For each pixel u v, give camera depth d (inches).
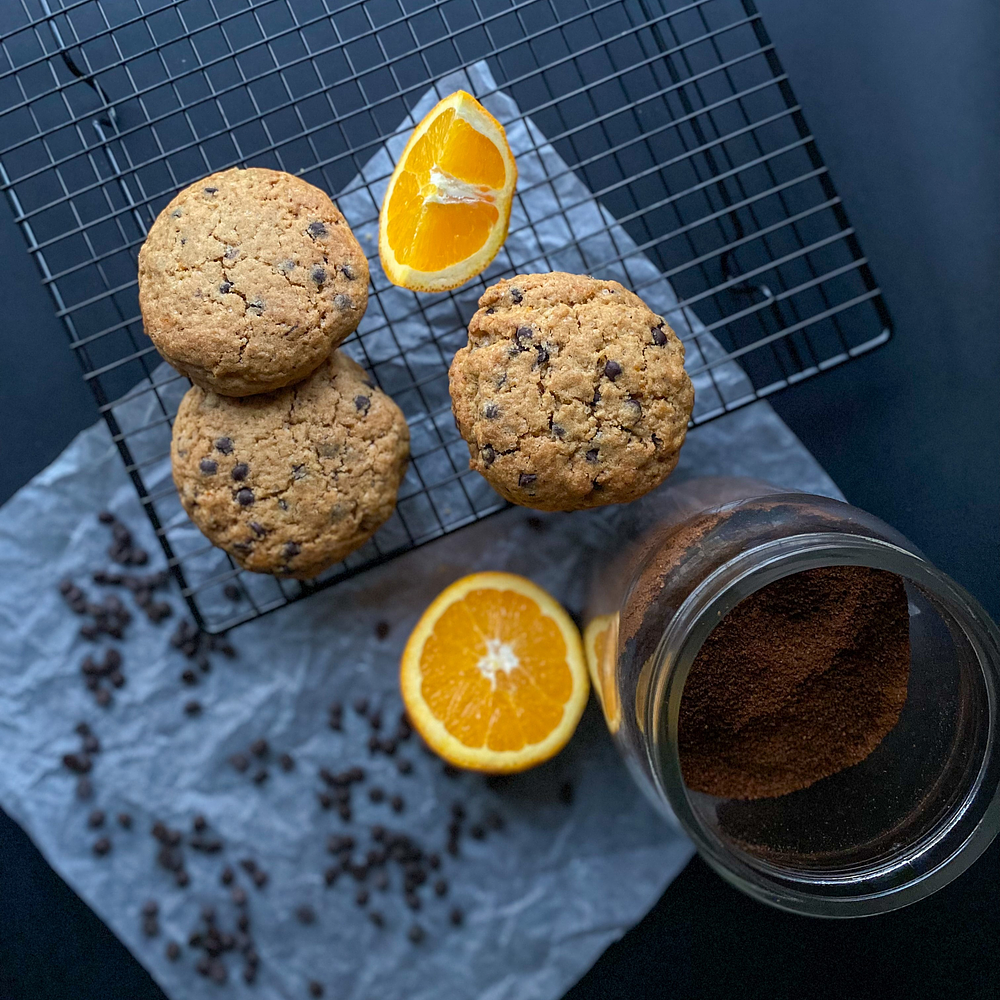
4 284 18.1
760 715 14.4
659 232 18.2
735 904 18.6
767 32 17.9
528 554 18.6
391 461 16.1
